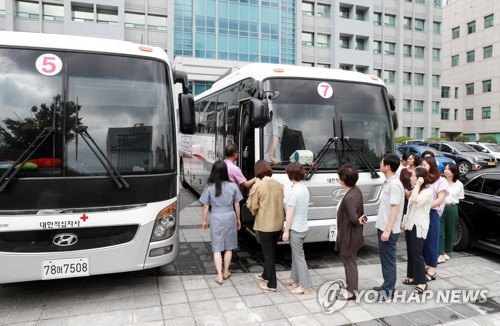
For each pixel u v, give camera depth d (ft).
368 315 13.24
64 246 12.27
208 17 108.37
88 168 12.64
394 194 13.66
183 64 99.55
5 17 89.10
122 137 13.26
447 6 188.55
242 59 112.57
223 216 15.69
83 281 15.72
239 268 17.81
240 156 20.30
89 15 95.81
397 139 106.83
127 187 12.87
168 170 13.97
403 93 137.39
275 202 14.78
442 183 16.06
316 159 17.94
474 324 12.75
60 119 12.65
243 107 20.20
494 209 18.89
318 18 124.06
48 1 92.89
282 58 118.73
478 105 171.73
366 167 18.79
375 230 18.75
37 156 12.22
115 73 13.60
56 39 13.19
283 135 17.79
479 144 73.46
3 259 11.78
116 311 13.08
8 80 12.44
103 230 12.73
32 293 14.46
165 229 13.76
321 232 17.53
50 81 12.80
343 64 127.13
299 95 18.42
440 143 68.64
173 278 16.26
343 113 18.94
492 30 164.55
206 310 13.32
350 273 14.25
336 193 18.06
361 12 129.59
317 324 12.55
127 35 100.94
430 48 139.64
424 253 16.43
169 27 103.45
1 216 11.70
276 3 116.37
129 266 13.05
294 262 14.90
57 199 12.16
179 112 15.38
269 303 13.98
